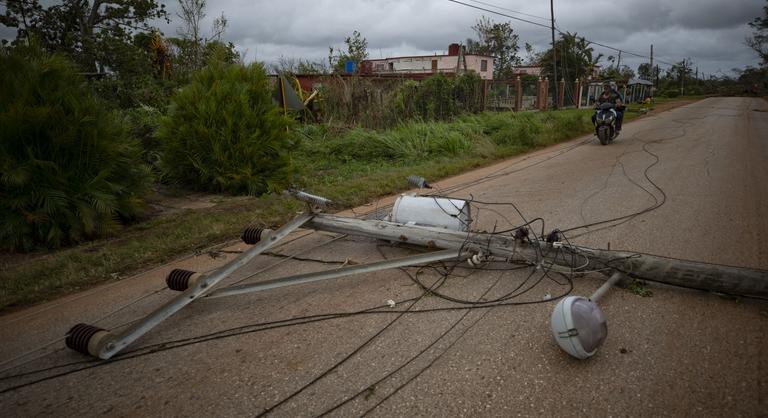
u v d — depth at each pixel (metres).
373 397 2.49
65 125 5.33
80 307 3.73
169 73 16.03
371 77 17.64
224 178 7.76
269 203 6.84
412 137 12.16
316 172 9.87
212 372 2.78
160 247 4.99
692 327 3.12
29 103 5.30
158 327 3.35
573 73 43.19
